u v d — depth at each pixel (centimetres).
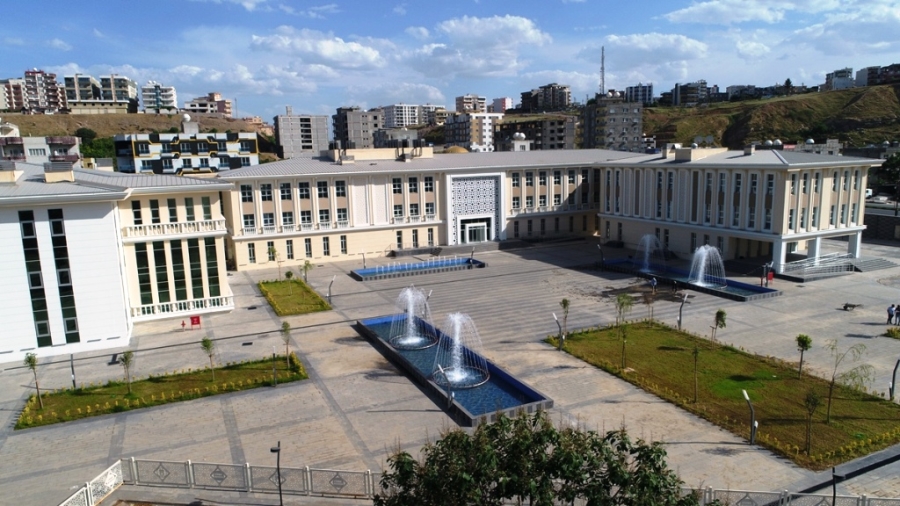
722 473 2370
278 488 2295
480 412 3011
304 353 3919
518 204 8194
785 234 5622
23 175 4591
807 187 5753
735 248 6297
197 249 4784
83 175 5219
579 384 3300
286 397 3219
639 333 4150
